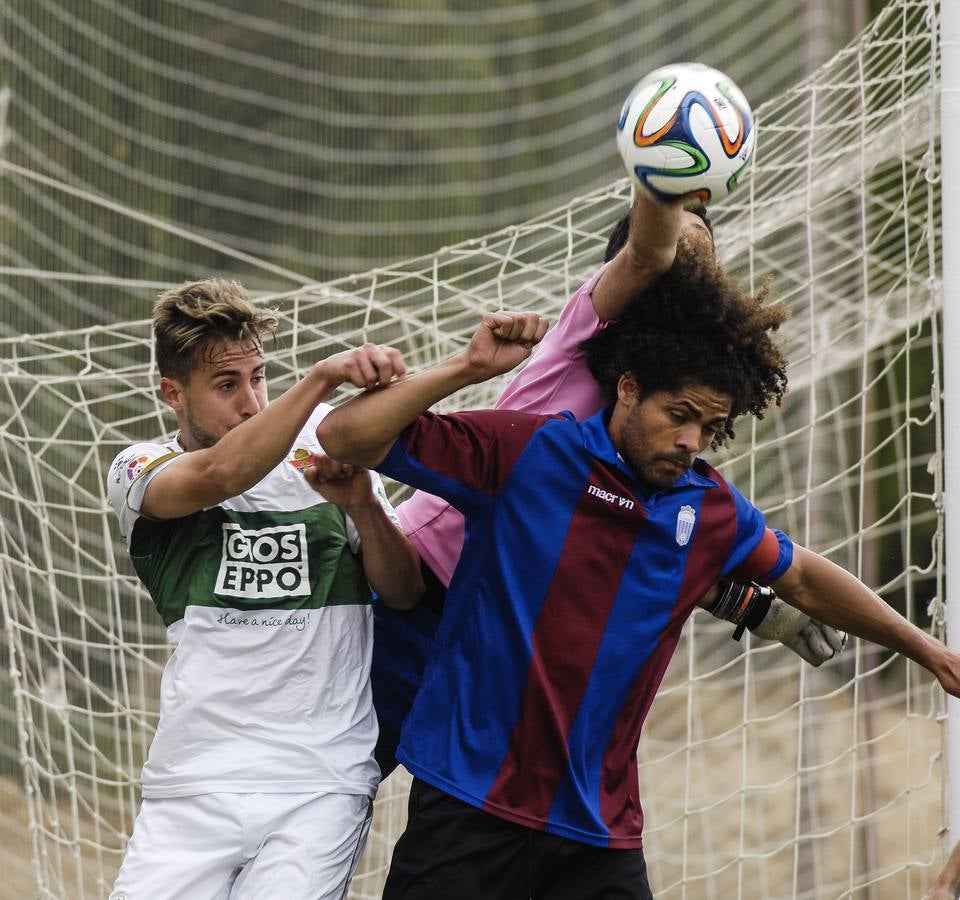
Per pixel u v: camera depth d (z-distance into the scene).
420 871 9.77
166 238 40.69
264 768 10.22
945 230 12.32
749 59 44.06
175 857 10.19
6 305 34.16
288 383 26.09
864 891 28.17
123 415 31.20
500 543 9.73
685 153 9.00
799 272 23.89
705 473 10.28
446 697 9.91
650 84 9.20
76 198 37.84
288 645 10.41
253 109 44.12
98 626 16.17
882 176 21.48
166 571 10.64
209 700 10.33
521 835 9.73
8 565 16.75
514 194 46.56
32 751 16.00
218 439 10.68
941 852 12.29
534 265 17.06
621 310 9.98
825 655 11.41
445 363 9.39
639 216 9.39
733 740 34.34
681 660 36.66
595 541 9.75
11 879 25.19
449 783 9.70
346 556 10.62
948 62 12.34
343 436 9.30
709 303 9.52
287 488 10.65
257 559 10.50
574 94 47.47
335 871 10.27
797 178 18.23
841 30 40.56
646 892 10.06
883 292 22.55
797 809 15.46
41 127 37.25
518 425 9.81
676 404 9.48
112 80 40.12
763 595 11.20
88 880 25.23
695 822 31.09
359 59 46.19
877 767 33.16
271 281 42.47
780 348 10.30
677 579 9.94
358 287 43.78
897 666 36.41
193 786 10.23
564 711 9.70
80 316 36.34
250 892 10.06
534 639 9.67
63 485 30.27
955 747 12.02
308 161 44.94
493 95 47.16
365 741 10.55
